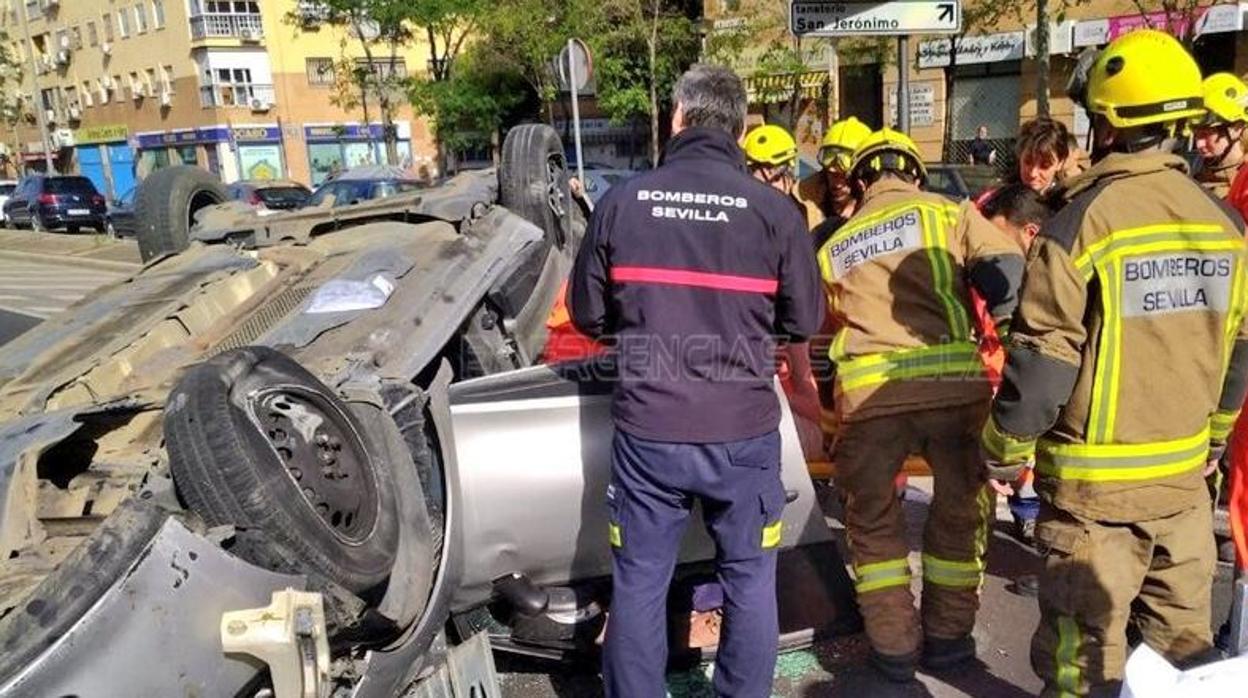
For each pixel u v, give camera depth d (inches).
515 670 129.8
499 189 188.2
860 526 120.8
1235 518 127.7
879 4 254.5
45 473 99.1
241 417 85.6
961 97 782.5
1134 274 89.0
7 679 69.1
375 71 1068.5
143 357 126.0
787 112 861.2
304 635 79.1
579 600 120.0
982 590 145.0
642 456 101.7
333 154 1552.7
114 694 72.7
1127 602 95.0
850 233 121.8
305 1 1113.4
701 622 125.7
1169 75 87.3
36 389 116.0
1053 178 155.3
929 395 115.0
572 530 116.3
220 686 78.0
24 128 2079.2
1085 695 96.5
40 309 516.4
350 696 91.6
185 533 78.2
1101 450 92.5
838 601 130.3
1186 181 90.7
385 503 98.1
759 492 103.7
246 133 1497.3
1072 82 100.1
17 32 1988.2
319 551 86.1
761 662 106.7
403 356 119.4
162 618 75.4
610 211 102.9
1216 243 89.4
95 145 1856.5
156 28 1577.3
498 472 114.4
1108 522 93.7
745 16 788.6
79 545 83.4
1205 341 90.7
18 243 983.0
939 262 115.5
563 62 355.3
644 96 802.2
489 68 909.2
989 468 118.5
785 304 104.1
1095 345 91.0
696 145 103.2
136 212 205.8
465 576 114.6
